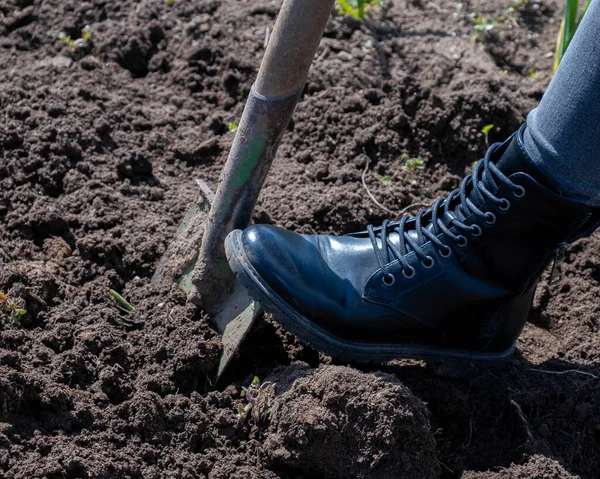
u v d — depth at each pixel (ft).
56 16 5.72
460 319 4.48
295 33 4.20
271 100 4.32
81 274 4.79
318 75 5.48
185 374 4.49
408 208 5.14
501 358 4.54
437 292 4.41
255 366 4.58
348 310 4.43
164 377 4.47
